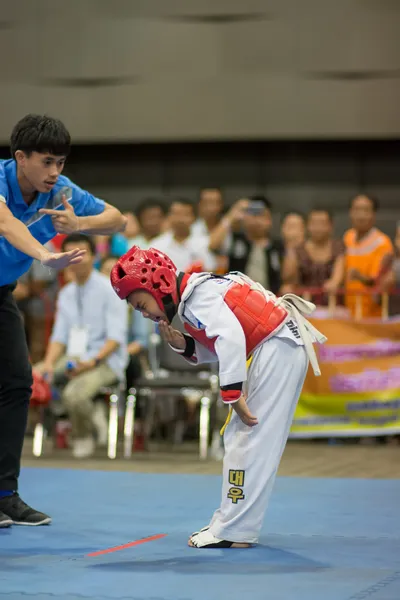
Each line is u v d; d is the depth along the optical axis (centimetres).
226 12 1398
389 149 1432
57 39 1452
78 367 955
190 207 1079
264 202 1090
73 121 1457
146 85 1430
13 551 485
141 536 527
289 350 475
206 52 1409
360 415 1032
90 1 1438
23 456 952
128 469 858
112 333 968
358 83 1370
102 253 1167
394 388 1033
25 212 528
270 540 509
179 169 1502
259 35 1391
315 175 1459
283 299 487
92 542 509
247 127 1408
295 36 1380
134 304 470
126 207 1514
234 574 424
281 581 408
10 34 1464
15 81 1467
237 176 1484
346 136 1381
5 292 566
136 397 1005
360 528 549
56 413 1030
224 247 1093
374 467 863
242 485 479
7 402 571
